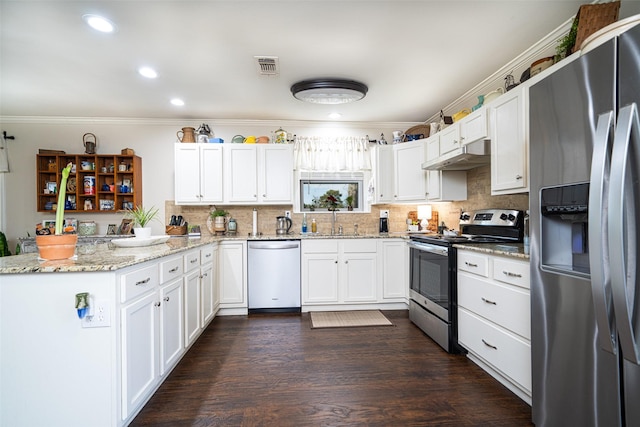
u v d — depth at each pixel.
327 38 2.21
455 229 3.57
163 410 1.68
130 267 1.54
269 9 1.89
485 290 2.03
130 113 3.75
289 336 2.75
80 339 1.39
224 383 1.95
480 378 2.01
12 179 3.82
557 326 1.33
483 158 2.56
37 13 1.89
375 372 2.09
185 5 1.84
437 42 2.27
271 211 4.04
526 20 2.03
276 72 2.71
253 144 3.73
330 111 3.73
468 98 3.21
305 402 1.75
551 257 1.40
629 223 0.99
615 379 1.07
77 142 3.89
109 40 2.20
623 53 1.02
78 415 1.39
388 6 1.87
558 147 1.29
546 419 1.40
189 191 3.66
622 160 0.97
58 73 2.69
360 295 3.50
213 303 3.10
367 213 4.14
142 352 1.65
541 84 1.39
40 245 1.53
